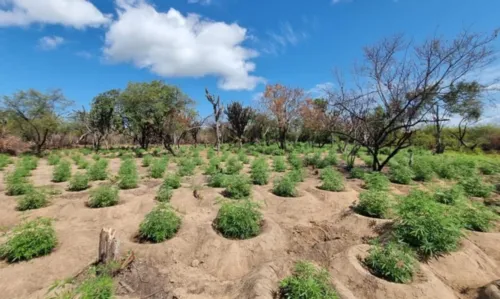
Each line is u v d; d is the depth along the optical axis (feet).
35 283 13.26
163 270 14.43
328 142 121.60
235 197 25.20
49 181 35.73
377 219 19.86
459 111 40.29
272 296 12.02
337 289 12.41
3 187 32.58
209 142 142.72
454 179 35.81
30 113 77.61
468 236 17.88
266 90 87.81
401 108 37.99
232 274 14.80
